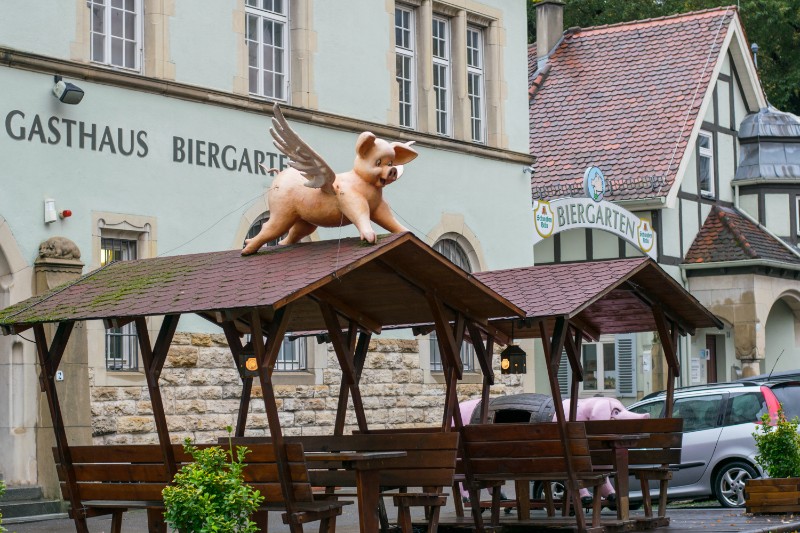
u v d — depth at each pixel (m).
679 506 17.88
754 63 33.22
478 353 13.02
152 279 10.91
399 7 22.91
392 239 10.31
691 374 30.12
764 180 32.47
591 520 13.70
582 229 29.97
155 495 10.77
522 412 16.73
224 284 10.11
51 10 16.69
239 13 19.34
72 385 16.17
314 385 20.17
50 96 16.55
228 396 18.59
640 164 29.41
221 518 8.70
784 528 13.87
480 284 11.29
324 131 20.69
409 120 23.08
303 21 20.47
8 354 16.06
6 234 15.93
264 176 19.52
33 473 16.02
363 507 10.21
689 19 32.47
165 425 10.78
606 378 30.48
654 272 13.50
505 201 24.52
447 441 11.19
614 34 33.16
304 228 11.39
